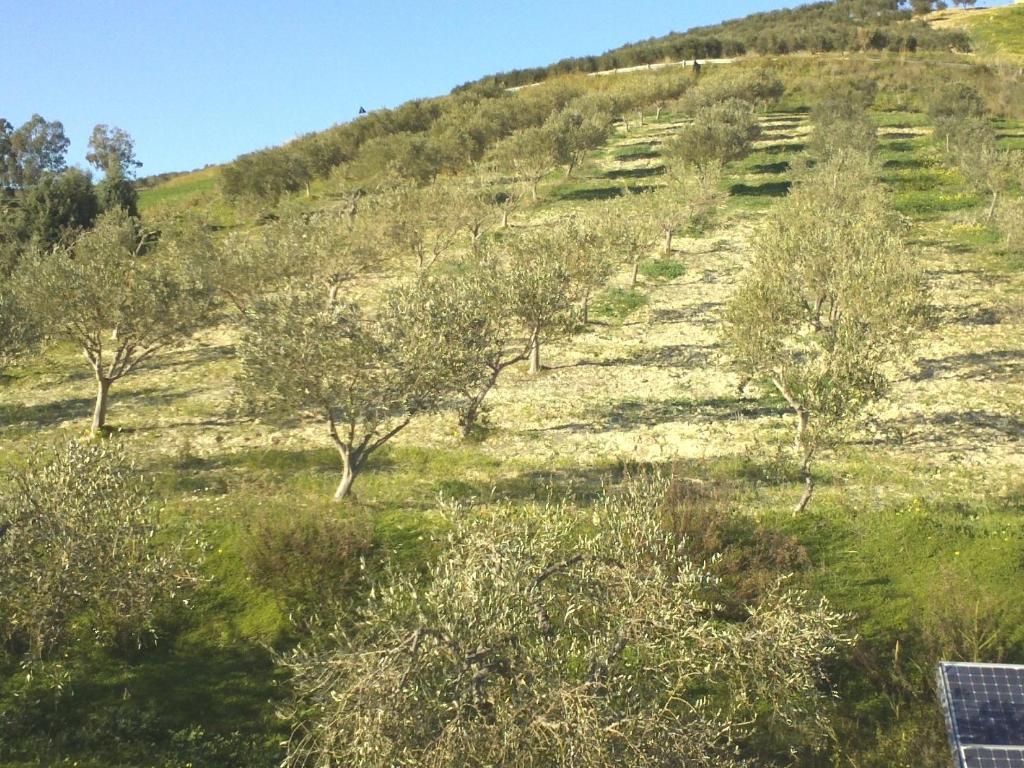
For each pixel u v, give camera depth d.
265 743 15.20
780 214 46.09
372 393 21.66
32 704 15.08
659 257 50.56
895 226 45.56
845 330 24.17
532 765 10.23
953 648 16.50
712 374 33.72
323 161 78.12
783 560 19.16
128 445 28.17
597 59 140.00
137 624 16.70
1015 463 25.23
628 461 25.91
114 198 66.62
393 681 10.16
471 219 49.97
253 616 18.05
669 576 13.10
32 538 14.34
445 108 94.81
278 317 21.66
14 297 28.94
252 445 28.23
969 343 36.03
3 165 110.31
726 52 131.50
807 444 21.36
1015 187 54.44
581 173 71.06
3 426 30.08
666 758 10.92
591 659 11.41
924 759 14.62
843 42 125.75
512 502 22.47
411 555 19.48
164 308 28.80
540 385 33.22
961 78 99.31
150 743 14.85
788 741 14.67
